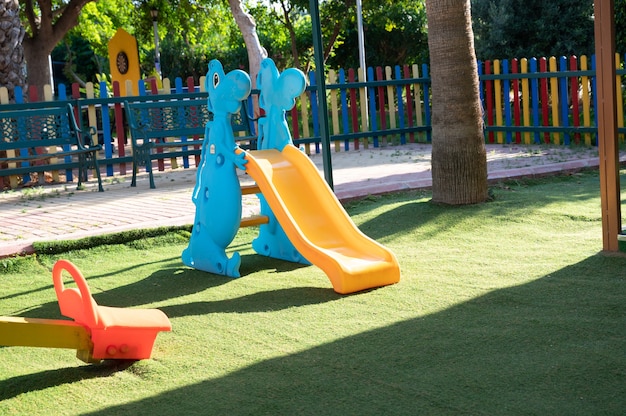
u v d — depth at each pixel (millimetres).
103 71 42750
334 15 29344
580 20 22406
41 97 21078
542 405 3303
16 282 6383
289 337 4488
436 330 4441
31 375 4105
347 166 12906
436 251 6602
